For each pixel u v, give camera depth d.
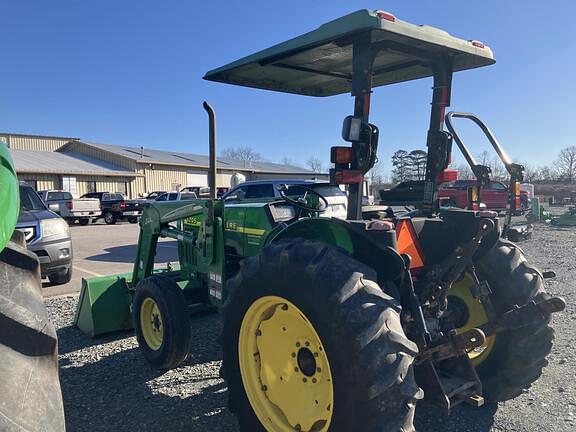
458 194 15.48
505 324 2.62
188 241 4.46
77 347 4.60
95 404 3.40
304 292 2.32
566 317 5.30
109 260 10.84
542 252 10.59
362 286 2.22
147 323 4.16
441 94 3.17
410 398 2.09
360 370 2.10
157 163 35.44
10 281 1.79
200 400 3.45
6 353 1.46
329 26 2.62
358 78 2.64
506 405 3.30
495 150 3.27
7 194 1.45
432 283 2.87
